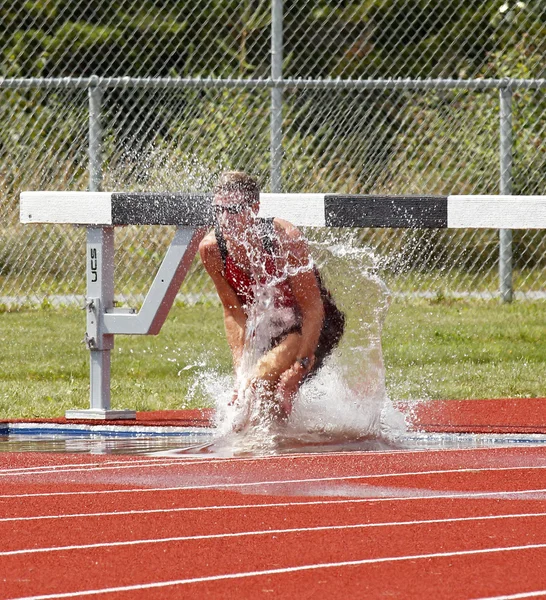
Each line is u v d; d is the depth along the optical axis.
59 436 17.52
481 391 22.17
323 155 32.97
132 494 12.29
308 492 12.41
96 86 29.47
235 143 32.47
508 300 33.16
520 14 37.00
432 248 34.47
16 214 34.03
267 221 16.80
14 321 31.33
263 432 16.72
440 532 10.52
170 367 25.06
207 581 8.95
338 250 20.94
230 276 16.95
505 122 31.27
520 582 8.91
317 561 9.52
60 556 9.66
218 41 38.25
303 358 16.69
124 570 9.24
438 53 40.03
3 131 34.16
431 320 30.81
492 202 17.67
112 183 30.89
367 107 35.00
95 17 39.88
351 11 38.97
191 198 17.73
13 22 38.97
